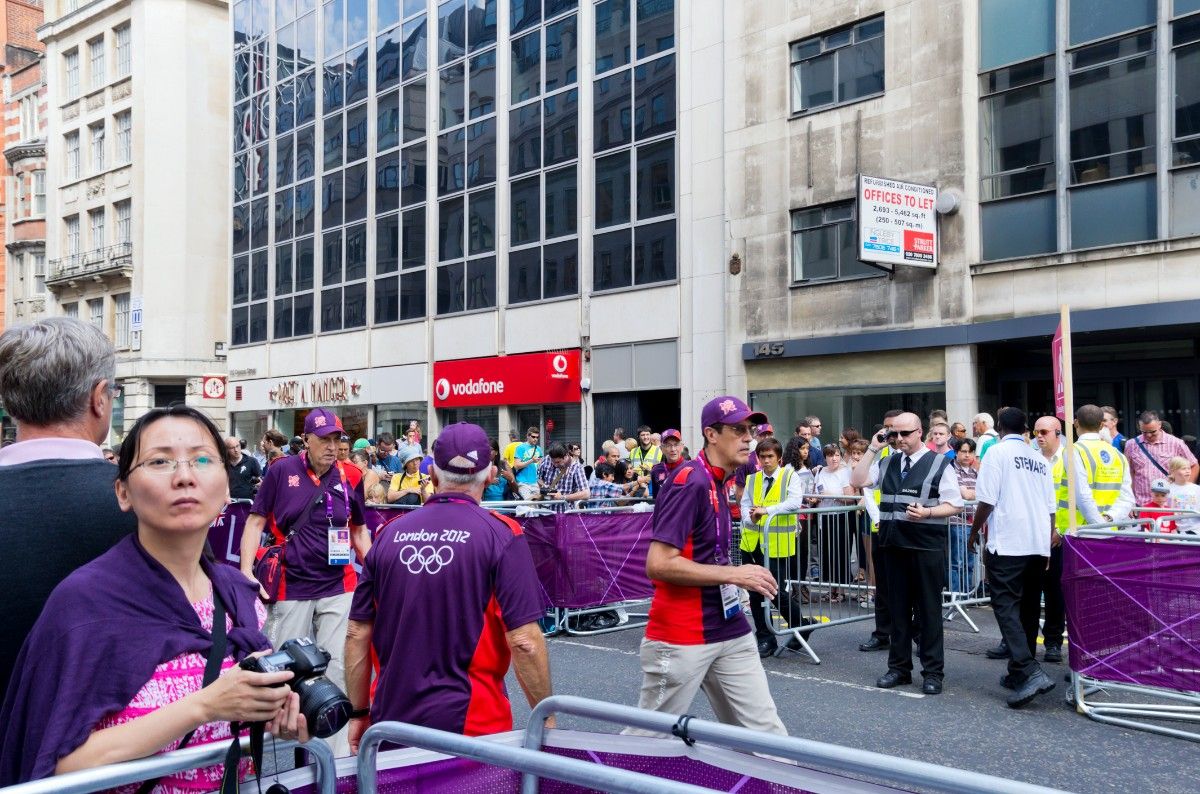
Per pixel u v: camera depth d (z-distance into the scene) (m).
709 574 4.14
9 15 50.78
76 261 41.34
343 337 28.83
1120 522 7.66
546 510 10.67
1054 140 14.98
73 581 1.98
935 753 5.77
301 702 1.95
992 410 16.06
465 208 24.92
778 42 18.20
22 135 46.84
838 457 11.98
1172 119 13.78
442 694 3.19
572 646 9.22
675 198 19.97
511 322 23.42
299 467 6.05
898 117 16.45
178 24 37.59
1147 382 14.74
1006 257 15.46
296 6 31.48
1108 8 14.48
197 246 37.47
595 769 1.93
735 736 2.14
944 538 7.30
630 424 20.73
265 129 32.94
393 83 27.38
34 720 1.89
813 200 17.55
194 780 2.06
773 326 18.05
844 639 9.43
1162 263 13.60
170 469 2.03
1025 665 6.82
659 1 20.38
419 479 12.82
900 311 16.30
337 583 6.06
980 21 15.87
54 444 2.38
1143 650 6.36
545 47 22.92
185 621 2.05
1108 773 5.41
